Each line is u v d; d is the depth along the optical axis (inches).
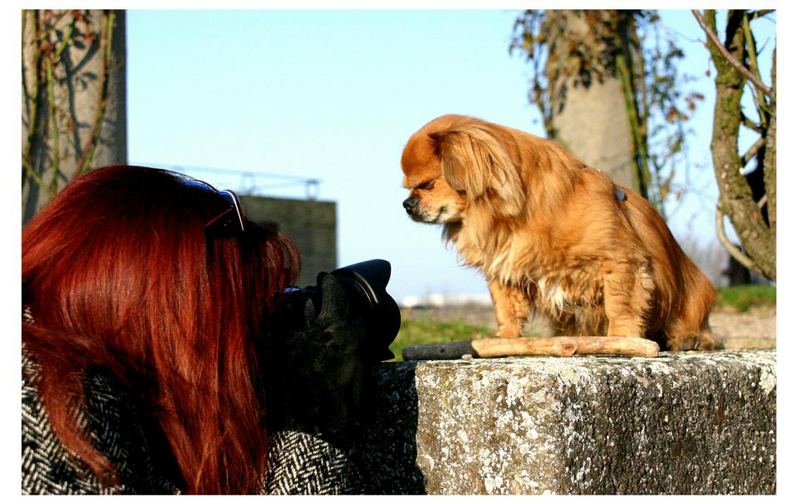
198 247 66.2
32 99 213.8
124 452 60.7
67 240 65.5
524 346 108.9
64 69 216.1
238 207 69.8
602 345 105.0
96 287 64.4
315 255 616.7
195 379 65.3
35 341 60.2
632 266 142.6
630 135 297.9
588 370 80.2
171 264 65.2
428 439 83.7
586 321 153.5
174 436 65.1
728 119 176.2
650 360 94.1
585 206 143.3
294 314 76.0
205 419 65.6
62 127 217.3
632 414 82.8
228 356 66.5
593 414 78.2
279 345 73.0
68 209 67.1
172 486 66.6
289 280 74.3
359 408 72.7
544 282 149.2
